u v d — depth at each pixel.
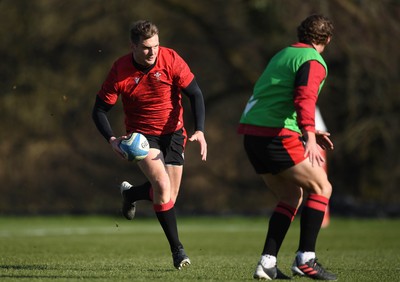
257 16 88.06
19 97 98.25
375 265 29.23
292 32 85.19
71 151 109.62
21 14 95.31
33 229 62.38
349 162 93.50
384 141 86.81
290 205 23.44
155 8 100.44
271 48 88.31
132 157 24.47
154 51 24.45
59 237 50.53
